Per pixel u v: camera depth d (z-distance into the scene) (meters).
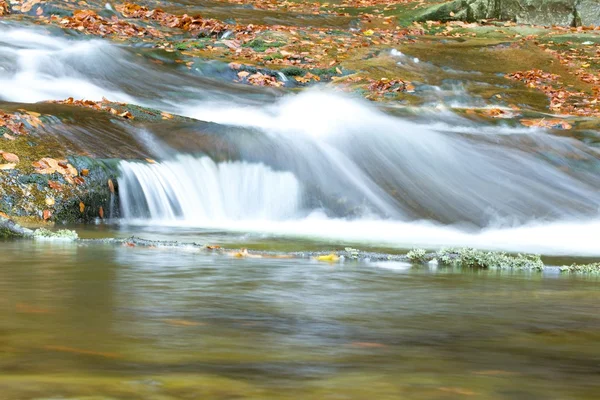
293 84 14.84
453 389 2.06
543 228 8.39
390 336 2.72
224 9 20.73
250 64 15.12
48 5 17.42
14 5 17.42
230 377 2.08
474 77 16.03
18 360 2.19
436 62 16.83
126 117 9.41
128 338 2.53
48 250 5.17
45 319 2.79
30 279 3.80
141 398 1.84
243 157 8.83
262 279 4.10
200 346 2.45
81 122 8.79
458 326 2.94
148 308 3.09
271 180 8.70
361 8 23.48
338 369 2.22
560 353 2.52
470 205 9.00
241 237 6.64
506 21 22.66
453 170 9.75
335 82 14.91
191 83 13.61
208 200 8.34
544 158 10.52
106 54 13.70
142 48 14.55
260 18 20.00
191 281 3.91
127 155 8.30
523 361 2.40
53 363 2.17
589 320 3.12
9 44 13.84
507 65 17.16
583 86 16.16
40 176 7.35
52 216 7.17
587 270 5.30
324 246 6.14
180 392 1.91
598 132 11.65
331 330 2.79
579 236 7.86
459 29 21.16
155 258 4.88
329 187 8.84
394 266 5.05
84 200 7.45
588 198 9.62
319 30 19.03
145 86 13.06
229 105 12.51
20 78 12.16
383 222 8.41
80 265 4.40
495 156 10.31
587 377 2.22
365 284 4.09
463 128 11.95
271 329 2.77
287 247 5.97
